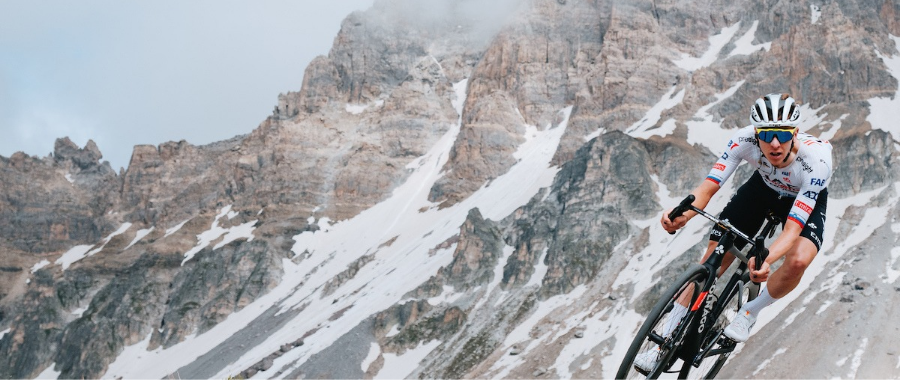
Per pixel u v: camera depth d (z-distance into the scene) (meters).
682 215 9.62
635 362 8.99
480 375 127.94
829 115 174.00
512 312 147.88
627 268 150.00
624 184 178.00
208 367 171.75
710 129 198.50
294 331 173.25
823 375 95.62
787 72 196.88
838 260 123.06
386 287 178.12
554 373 120.38
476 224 176.88
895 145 153.62
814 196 9.34
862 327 102.69
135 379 182.62
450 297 160.62
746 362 102.31
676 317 9.02
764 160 9.62
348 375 142.75
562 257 157.00
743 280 9.28
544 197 189.12
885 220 131.62
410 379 136.75
